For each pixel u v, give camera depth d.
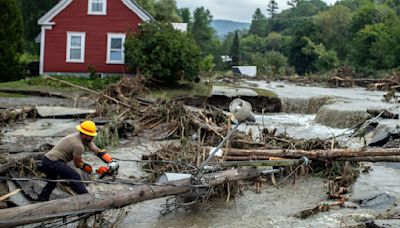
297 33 84.94
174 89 25.81
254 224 8.56
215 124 15.64
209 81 29.77
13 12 29.44
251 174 9.62
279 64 85.38
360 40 63.94
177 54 25.48
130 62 25.97
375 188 10.42
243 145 12.38
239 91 25.33
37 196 8.57
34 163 9.47
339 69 39.69
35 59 52.94
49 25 28.33
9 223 6.74
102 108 18.38
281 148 12.12
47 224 7.63
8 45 29.42
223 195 9.93
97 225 8.21
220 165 9.38
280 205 9.62
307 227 8.36
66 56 28.56
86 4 28.30
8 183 8.85
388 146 14.10
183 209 9.27
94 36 28.47
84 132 8.17
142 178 10.88
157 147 14.29
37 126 15.59
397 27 56.41
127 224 8.48
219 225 8.52
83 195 7.56
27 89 24.34
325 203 9.56
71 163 9.66
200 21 107.00
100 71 28.64
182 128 15.51
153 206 9.37
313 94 27.41
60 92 23.95
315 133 18.02
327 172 11.43
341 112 19.72
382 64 59.19
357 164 12.16
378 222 8.02
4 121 15.77
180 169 10.60
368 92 31.20
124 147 14.42
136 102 19.72
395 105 21.83
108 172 8.35
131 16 28.31
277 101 24.81
